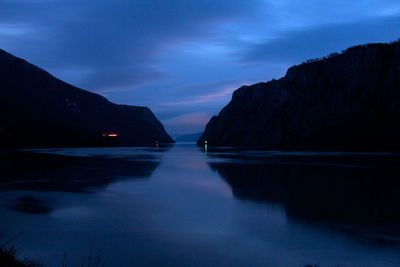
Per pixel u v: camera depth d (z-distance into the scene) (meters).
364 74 114.81
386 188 19.86
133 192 18.81
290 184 21.92
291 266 8.00
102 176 26.70
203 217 12.78
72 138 142.75
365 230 10.94
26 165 38.19
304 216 12.91
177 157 55.31
